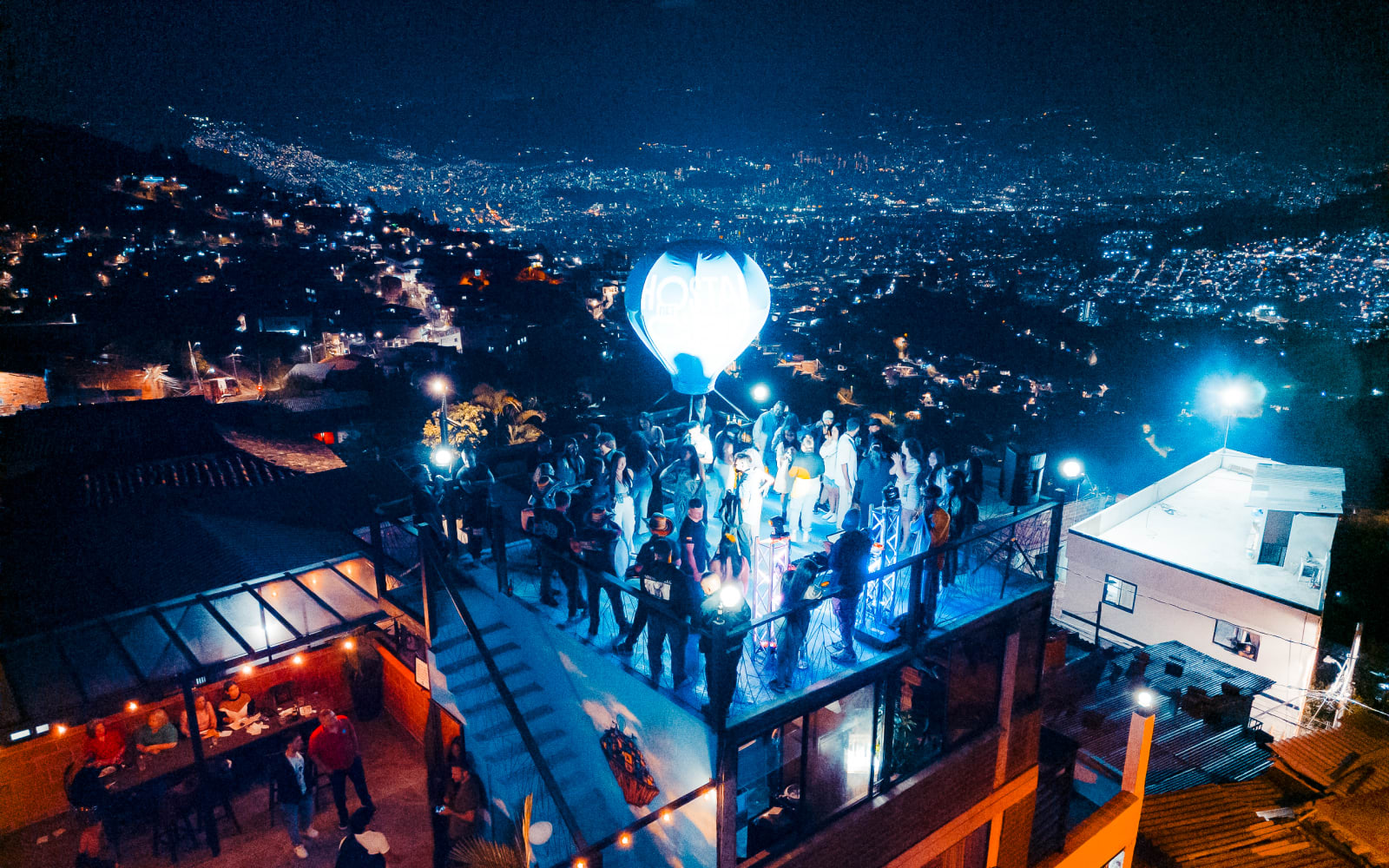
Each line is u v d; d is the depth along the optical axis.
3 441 24.84
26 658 12.20
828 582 9.00
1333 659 29.20
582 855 7.88
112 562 14.91
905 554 11.07
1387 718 20.88
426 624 12.53
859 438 12.99
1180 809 17.14
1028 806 12.41
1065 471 14.89
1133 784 15.07
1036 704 11.95
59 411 27.44
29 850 11.94
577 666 10.46
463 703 11.27
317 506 18.91
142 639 12.73
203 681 13.52
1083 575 28.47
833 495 13.25
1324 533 26.52
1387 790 17.62
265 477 21.88
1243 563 26.61
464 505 12.86
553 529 10.52
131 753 12.37
